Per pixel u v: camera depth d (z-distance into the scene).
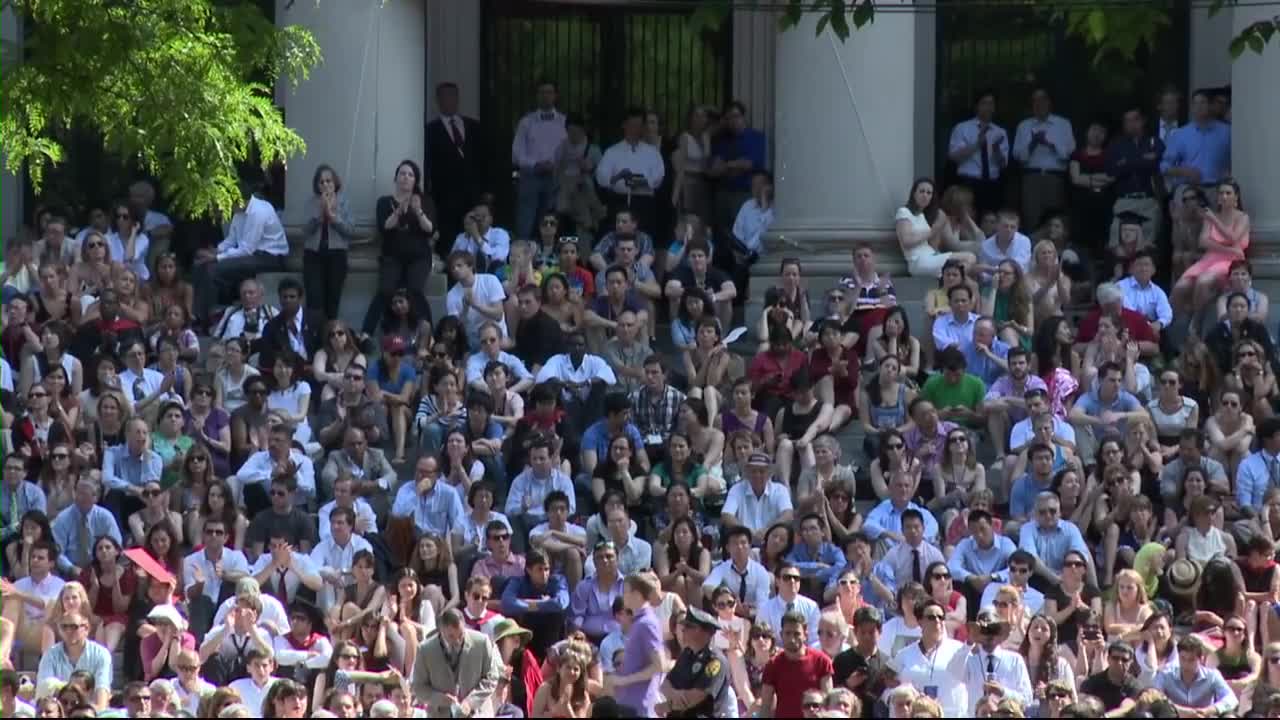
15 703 56.19
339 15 83.75
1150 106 100.88
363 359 76.94
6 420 71.75
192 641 62.16
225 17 68.00
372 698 57.34
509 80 104.31
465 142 96.31
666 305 87.62
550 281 79.69
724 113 95.25
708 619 56.00
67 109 64.75
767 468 70.25
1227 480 72.38
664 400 74.62
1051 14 72.69
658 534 69.56
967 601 67.56
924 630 59.88
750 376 76.06
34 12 64.31
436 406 74.56
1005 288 80.12
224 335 79.56
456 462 71.00
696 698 55.78
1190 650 60.50
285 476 68.25
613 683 56.47
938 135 102.38
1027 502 71.19
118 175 98.06
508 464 72.81
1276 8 83.25
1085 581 67.19
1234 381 74.38
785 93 84.44
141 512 69.06
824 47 83.31
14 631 64.75
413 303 79.56
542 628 65.62
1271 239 83.31
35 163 66.50
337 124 83.88
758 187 88.69
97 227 85.75
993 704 54.94
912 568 67.94
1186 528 68.69
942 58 102.38
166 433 72.81
